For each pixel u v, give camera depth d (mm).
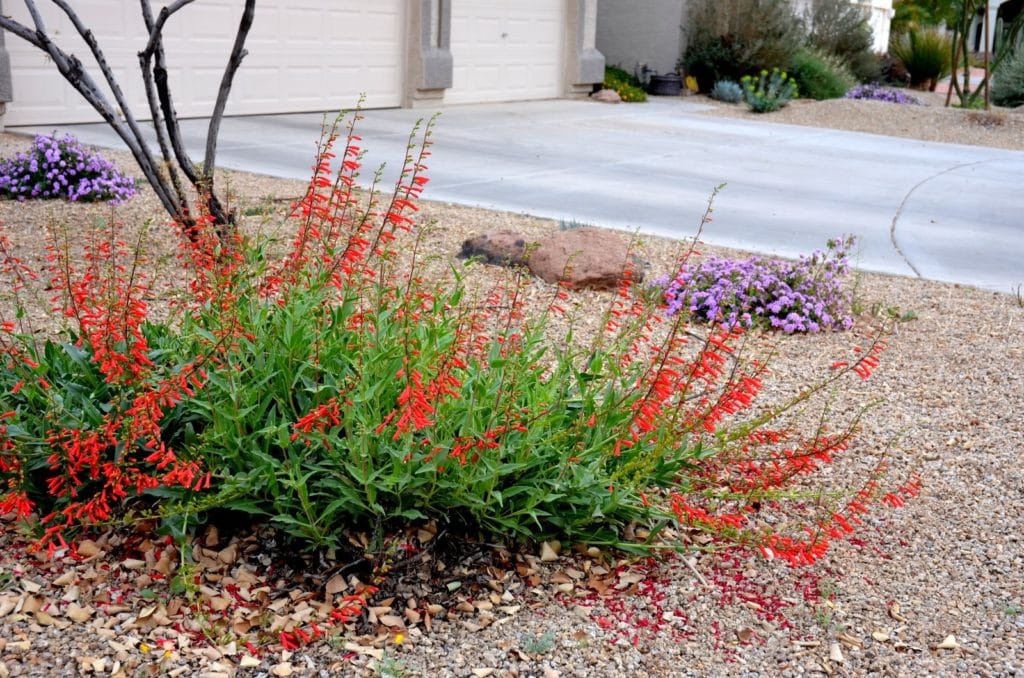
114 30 13578
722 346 3830
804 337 6695
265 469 3451
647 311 4621
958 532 4219
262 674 3064
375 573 3521
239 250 4012
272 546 3650
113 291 4195
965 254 9352
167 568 3494
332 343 3748
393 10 17562
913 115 20094
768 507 4297
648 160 14023
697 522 3713
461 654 3217
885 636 3451
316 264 4059
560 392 3885
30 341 4281
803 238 9609
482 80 19828
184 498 3545
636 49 24766
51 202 8930
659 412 3848
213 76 14938
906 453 4965
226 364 3680
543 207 10305
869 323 7070
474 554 3709
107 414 3592
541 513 3633
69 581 3400
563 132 16406
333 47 16641
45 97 13031
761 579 3770
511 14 20078
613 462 3885
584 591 3609
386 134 14648
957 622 3564
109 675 2986
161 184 6582
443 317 3902
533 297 6887
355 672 3098
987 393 5824
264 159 11852
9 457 3531
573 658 3229
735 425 5043
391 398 3582
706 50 23281
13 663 2992
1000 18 26328
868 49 27328
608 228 9406
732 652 3328
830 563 3924
